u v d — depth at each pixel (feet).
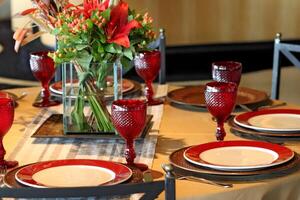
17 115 7.50
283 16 17.39
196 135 6.62
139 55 7.75
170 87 8.95
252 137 6.47
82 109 6.57
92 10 6.17
